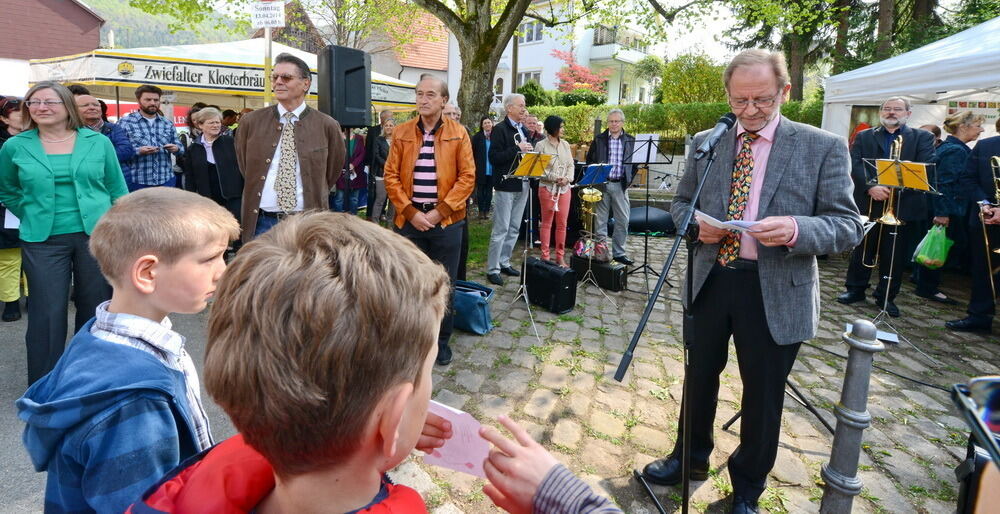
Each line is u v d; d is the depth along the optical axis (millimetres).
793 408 3209
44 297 2789
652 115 16781
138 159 5000
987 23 5629
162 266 1138
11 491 2191
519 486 689
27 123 2787
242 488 613
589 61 29125
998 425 675
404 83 9547
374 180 7176
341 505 580
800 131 1957
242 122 3504
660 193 10867
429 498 2297
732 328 2105
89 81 7496
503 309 4703
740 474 2154
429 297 583
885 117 4969
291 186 3457
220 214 1255
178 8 11078
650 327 4453
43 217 2729
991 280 4496
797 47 16422
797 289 1941
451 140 3502
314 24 19953
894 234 4738
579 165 7004
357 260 537
